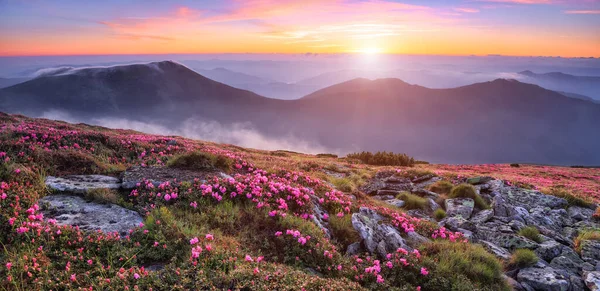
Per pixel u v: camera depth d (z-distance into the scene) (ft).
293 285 19.52
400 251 28.96
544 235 45.50
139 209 29.76
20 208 25.45
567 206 64.44
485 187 67.56
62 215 27.09
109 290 17.76
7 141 40.70
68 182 33.45
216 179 35.50
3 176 30.63
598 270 34.63
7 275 18.01
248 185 35.86
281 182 41.83
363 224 33.37
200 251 21.44
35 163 36.22
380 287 24.50
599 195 96.99
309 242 27.71
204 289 18.15
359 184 72.18
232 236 27.20
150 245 23.59
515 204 61.46
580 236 45.83
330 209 40.32
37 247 21.27
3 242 21.90
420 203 56.85
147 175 36.78
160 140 75.36
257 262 22.17
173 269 19.85
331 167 89.51
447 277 26.94
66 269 19.17
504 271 33.24
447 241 35.04
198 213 29.60
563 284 30.27
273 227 29.60
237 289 18.20
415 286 25.89
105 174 39.63
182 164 41.93
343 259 27.81
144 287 18.21
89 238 22.97
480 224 47.52
